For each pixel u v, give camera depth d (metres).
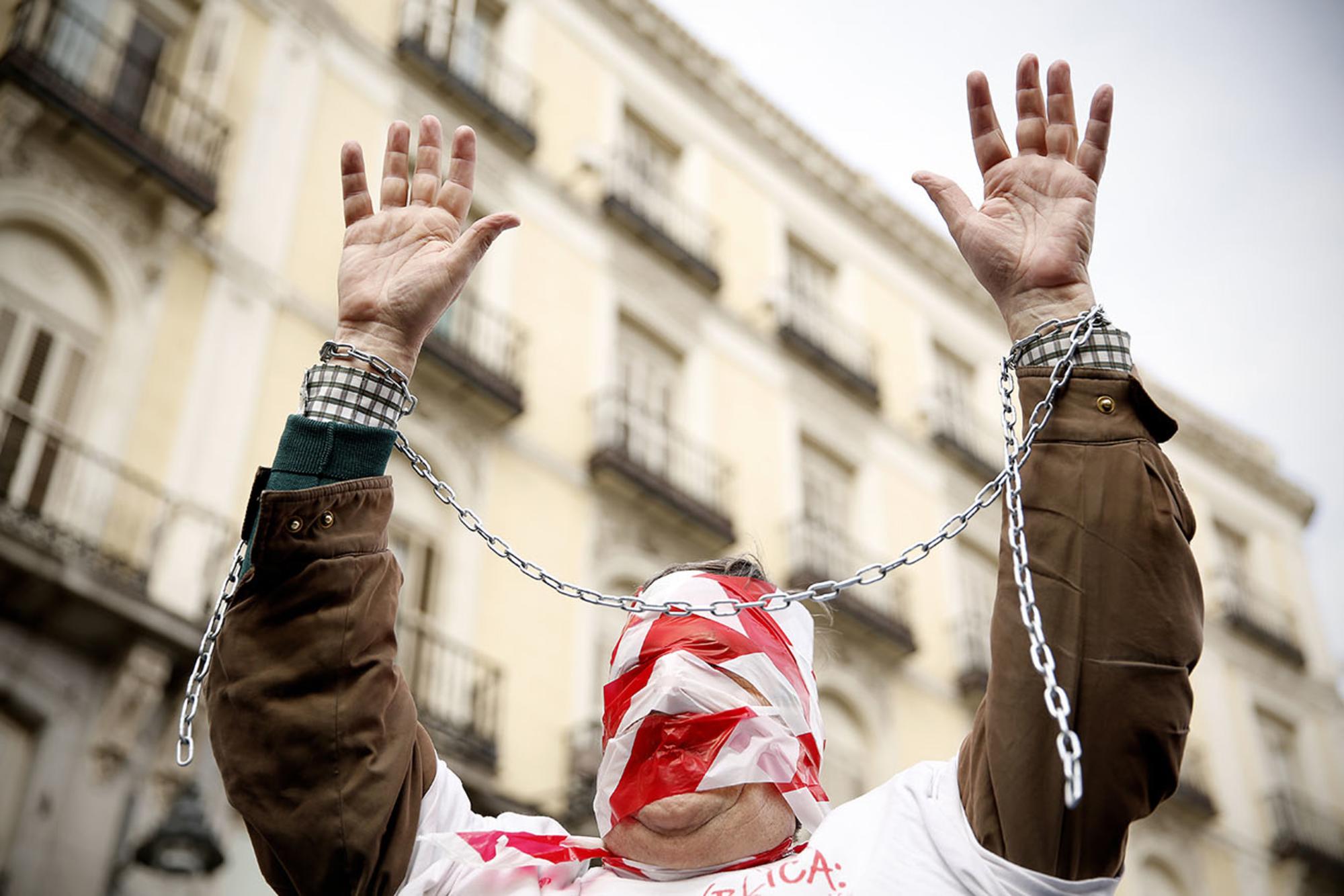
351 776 2.15
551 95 16.36
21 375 10.66
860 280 19.02
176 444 11.16
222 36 13.27
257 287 12.32
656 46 18.11
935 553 17.23
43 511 10.24
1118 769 1.92
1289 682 20.55
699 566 2.69
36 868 9.09
